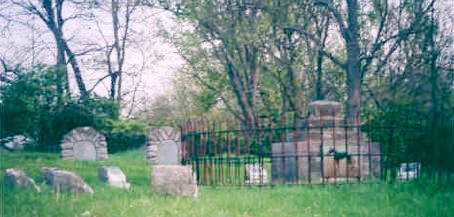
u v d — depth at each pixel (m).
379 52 29.00
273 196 13.09
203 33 32.34
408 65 29.11
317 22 31.69
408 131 18.80
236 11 29.78
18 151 31.00
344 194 13.38
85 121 34.84
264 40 30.91
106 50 44.84
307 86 35.84
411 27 25.78
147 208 10.48
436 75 26.02
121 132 37.56
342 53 35.94
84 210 10.12
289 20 28.52
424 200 11.98
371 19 29.06
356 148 18.50
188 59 37.72
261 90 38.66
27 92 32.94
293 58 33.53
